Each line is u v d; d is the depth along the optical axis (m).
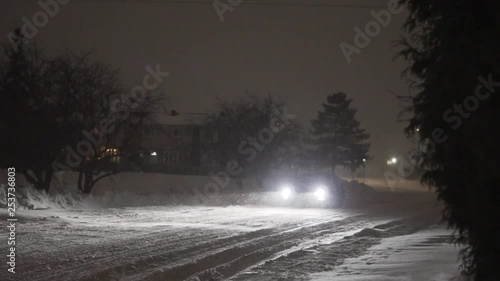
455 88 6.65
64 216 22.41
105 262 12.04
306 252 15.27
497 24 6.18
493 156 6.06
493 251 6.30
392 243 17.31
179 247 14.84
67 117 32.28
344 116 67.19
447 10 6.60
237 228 20.70
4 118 30.17
